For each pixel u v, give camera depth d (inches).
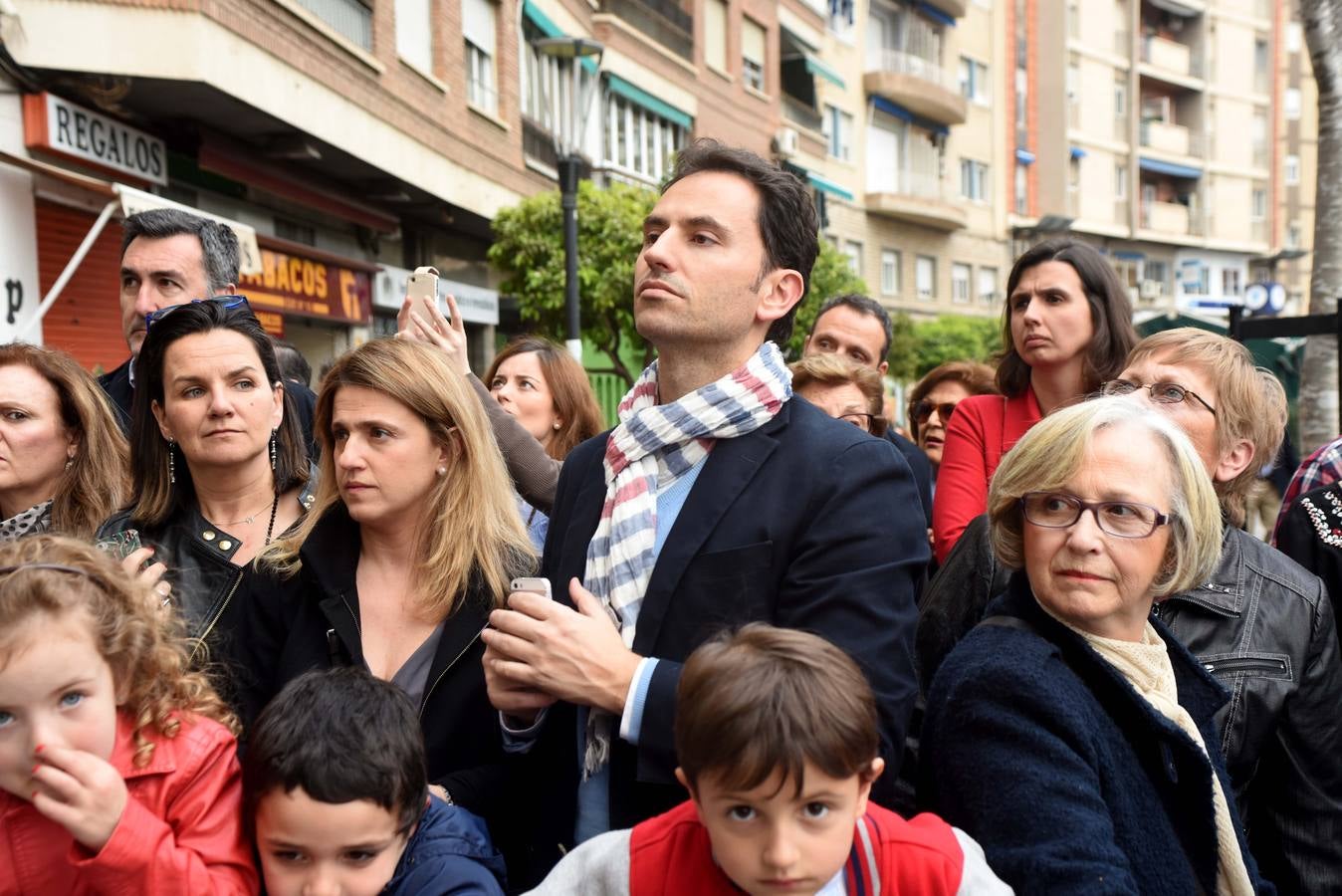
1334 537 115.6
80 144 308.2
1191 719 75.7
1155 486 72.2
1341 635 113.6
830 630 75.1
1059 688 69.0
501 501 98.0
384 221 530.6
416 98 472.1
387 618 93.3
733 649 62.6
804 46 1024.9
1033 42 1413.6
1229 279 1675.7
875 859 64.1
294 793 68.5
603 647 74.7
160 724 73.2
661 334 82.4
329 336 499.8
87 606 68.6
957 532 134.4
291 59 360.5
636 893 66.1
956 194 1290.6
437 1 502.3
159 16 302.7
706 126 845.2
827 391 159.9
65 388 115.8
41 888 69.5
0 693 65.1
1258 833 92.6
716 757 59.2
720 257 81.7
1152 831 69.5
